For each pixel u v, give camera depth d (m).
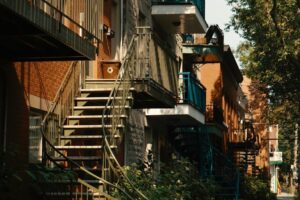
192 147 28.97
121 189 12.99
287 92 34.88
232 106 50.00
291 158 72.00
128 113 15.95
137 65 16.58
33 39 11.05
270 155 77.06
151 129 23.77
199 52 30.61
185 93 23.20
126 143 19.81
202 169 28.28
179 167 20.06
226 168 30.47
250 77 33.88
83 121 15.73
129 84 16.12
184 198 17.92
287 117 40.75
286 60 30.33
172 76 19.73
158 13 24.27
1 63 12.17
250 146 44.06
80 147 14.02
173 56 20.02
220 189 26.70
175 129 28.72
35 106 13.51
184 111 23.06
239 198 31.23
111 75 18.14
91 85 16.56
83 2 13.10
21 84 12.88
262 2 27.75
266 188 41.00
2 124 12.22
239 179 30.61
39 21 10.11
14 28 10.38
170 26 25.98
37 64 13.60
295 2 26.92
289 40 27.75
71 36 11.50
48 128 14.04
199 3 25.16
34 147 13.80
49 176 11.94
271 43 28.95
